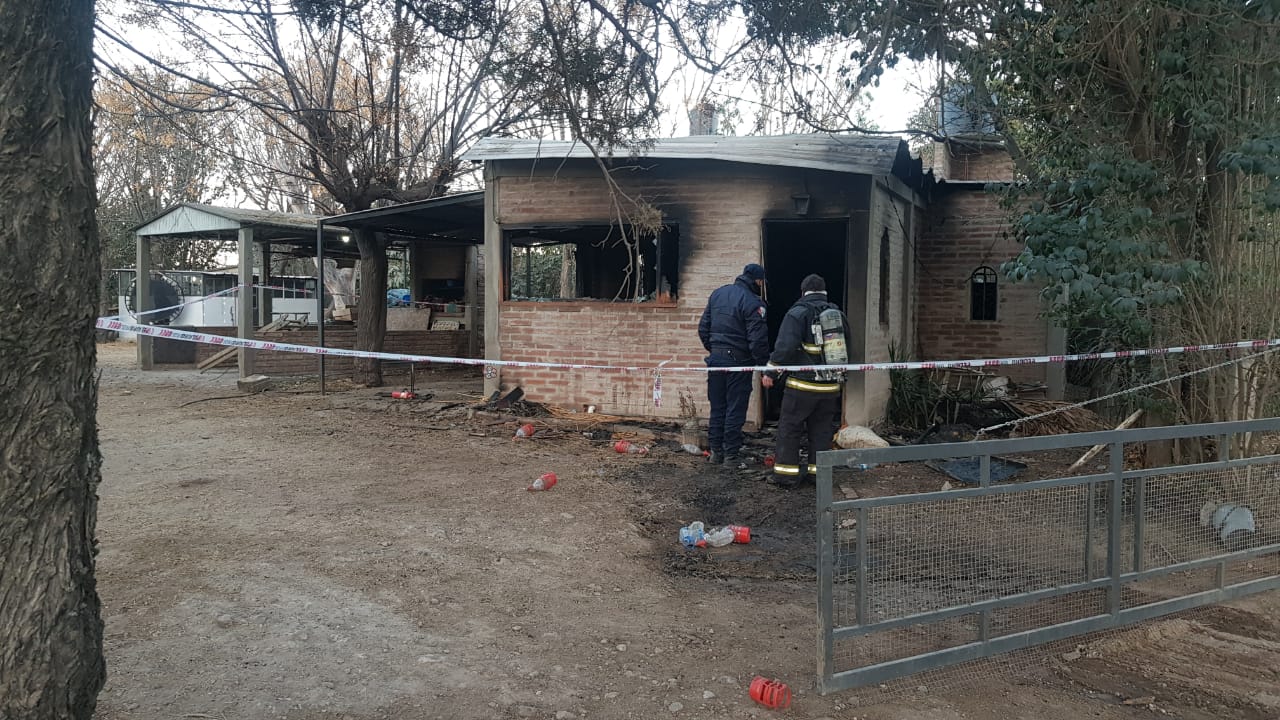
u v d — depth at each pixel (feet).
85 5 7.09
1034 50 21.26
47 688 6.88
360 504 19.94
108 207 91.04
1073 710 11.48
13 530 6.70
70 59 6.93
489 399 33.58
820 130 26.22
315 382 45.60
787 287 39.37
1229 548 15.47
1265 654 13.51
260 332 50.62
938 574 12.98
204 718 10.11
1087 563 13.48
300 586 14.55
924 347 38.11
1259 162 16.26
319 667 11.60
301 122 32.35
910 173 33.06
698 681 11.84
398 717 10.39
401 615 13.58
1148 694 12.07
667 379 31.30
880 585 12.72
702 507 21.18
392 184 44.83
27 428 6.73
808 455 23.68
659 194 31.01
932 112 36.73
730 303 25.35
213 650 11.94
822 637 11.35
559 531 18.53
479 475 23.24
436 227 44.09
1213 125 17.95
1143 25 19.03
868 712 11.12
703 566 17.07
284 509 19.33
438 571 15.67
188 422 31.48
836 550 12.69
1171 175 19.74
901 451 11.65
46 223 6.73
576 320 32.42
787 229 38.86
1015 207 30.19
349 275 90.89
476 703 10.85
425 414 32.60
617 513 20.24
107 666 11.28
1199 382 20.65
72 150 6.96
